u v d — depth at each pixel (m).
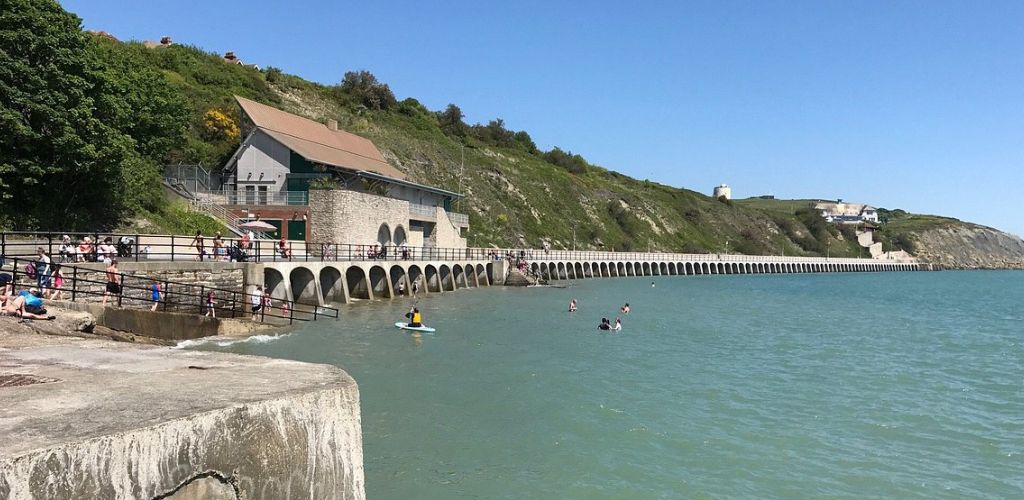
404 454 14.61
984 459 15.37
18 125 29.44
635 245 122.88
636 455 15.08
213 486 5.28
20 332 13.23
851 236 194.50
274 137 56.22
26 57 31.16
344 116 103.19
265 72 103.62
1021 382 23.91
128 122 41.09
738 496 13.00
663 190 168.00
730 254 142.25
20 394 5.98
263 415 5.66
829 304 60.16
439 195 74.69
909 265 185.62
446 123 131.00
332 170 56.78
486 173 109.00
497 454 14.84
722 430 17.11
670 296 64.75
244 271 31.34
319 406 6.18
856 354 29.97
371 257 49.31
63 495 4.33
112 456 4.60
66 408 5.42
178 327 23.56
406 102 131.00
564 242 105.81
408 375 21.95
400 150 97.94
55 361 8.02
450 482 13.21
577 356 26.98
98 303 22.08
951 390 22.39
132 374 7.02
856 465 14.83
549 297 56.25
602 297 59.88
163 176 52.12
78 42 33.81
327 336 28.59
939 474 14.38
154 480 4.85
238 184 56.72
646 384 22.16
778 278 115.94
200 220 45.25
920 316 50.09
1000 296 77.19
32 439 4.47
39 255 22.53
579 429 16.83
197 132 67.56
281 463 5.79
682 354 28.59
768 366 26.23
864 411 19.31
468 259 67.00
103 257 25.88
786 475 14.15
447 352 26.38
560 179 127.00
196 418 5.16
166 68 82.06
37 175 32.12
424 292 53.78
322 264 39.31
